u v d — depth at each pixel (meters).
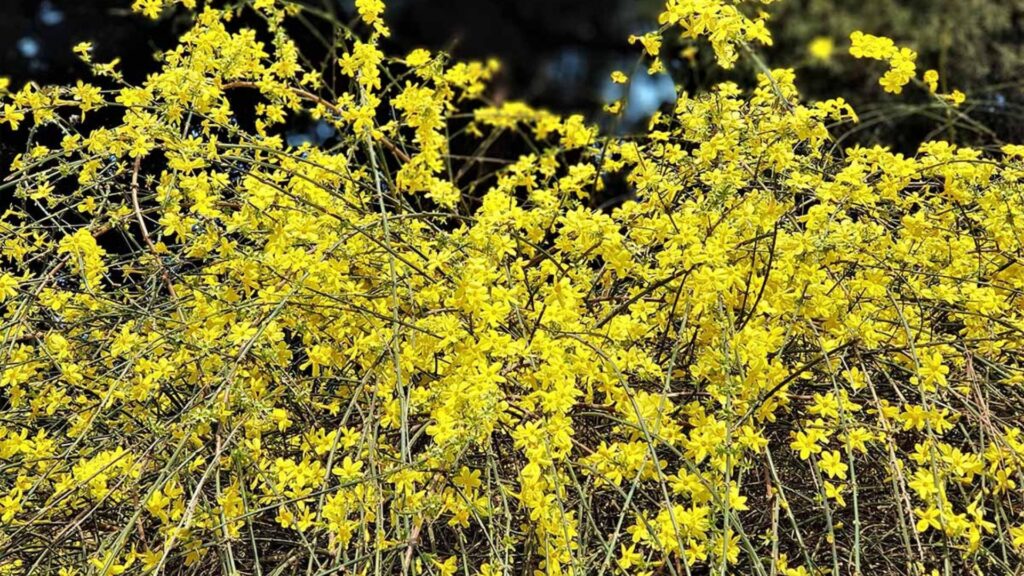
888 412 1.52
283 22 3.64
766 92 1.82
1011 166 1.78
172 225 1.72
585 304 1.87
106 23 3.92
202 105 1.85
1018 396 1.74
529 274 1.88
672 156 1.86
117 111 2.86
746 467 1.47
